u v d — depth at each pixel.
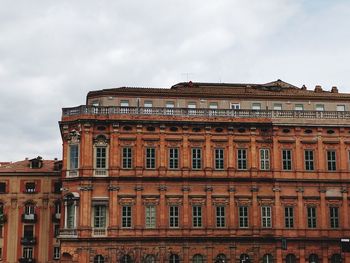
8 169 111.62
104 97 100.38
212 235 94.31
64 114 96.19
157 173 95.00
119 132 95.12
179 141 96.69
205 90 105.31
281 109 104.25
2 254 107.19
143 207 93.69
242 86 112.62
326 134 100.12
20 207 109.31
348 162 99.88
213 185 96.25
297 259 95.69
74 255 90.56
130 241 92.19
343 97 106.12
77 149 94.69
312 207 97.94
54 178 110.69
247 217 96.31
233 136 98.12
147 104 101.19
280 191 97.44
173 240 93.19
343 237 97.50
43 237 108.56
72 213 92.50
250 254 94.94
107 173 93.69
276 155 98.25
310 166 99.06
